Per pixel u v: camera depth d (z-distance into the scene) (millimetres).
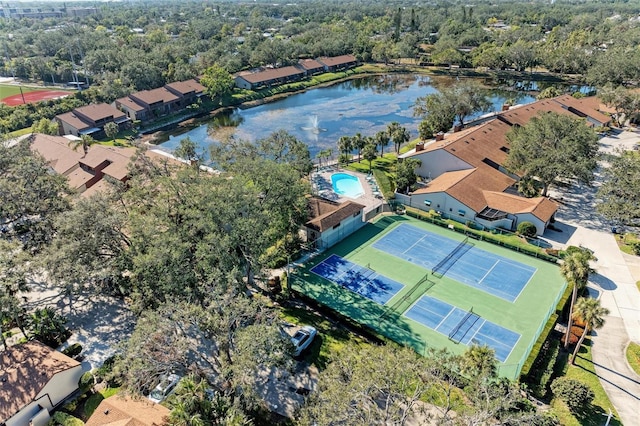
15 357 41875
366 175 89875
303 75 183625
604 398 40625
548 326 48125
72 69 165625
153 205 54312
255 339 34938
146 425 34219
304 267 60562
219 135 122812
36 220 59219
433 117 108562
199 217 47531
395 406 31094
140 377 35531
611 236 66688
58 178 65188
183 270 44281
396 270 60000
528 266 60688
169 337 37312
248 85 160250
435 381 34688
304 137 120438
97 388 41969
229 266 45406
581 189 82062
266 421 38219
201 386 34375
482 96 108500
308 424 32594
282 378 43000
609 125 113562
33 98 145125
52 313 47156
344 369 33812
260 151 78938
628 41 191000
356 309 52469
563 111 112062
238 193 49219
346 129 126312
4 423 36219
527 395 41094
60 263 45688
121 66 158625
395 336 48062
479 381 34562
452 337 47969
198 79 153875
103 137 116375
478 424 30609
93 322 50219
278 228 55625
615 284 56094
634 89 128000
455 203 71500
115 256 49562
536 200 69875
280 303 54000
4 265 43594
